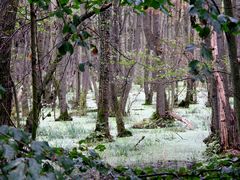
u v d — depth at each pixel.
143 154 9.41
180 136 11.95
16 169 0.93
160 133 13.41
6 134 1.05
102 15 9.34
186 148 10.19
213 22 1.41
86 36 1.95
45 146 1.11
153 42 13.88
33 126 2.58
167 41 12.51
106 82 12.09
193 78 1.58
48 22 5.68
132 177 2.00
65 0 2.05
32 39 2.59
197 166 2.52
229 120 8.54
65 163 1.18
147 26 14.41
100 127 11.80
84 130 13.60
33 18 2.56
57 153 1.25
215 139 9.89
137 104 24.86
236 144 8.52
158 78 11.55
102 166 1.99
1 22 3.19
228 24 1.48
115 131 14.09
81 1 2.19
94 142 11.36
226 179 2.19
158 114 15.51
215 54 7.69
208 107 21.22
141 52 11.90
